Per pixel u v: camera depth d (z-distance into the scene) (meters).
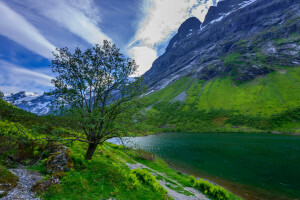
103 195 10.98
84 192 10.62
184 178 27.92
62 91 13.85
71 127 14.11
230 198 19.98
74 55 14.77
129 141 16.02
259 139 82.12
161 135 113.19
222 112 167.75
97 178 12.95
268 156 47.56
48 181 10.52
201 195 19.31
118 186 12.86
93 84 15.37
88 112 14.24
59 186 10.38
